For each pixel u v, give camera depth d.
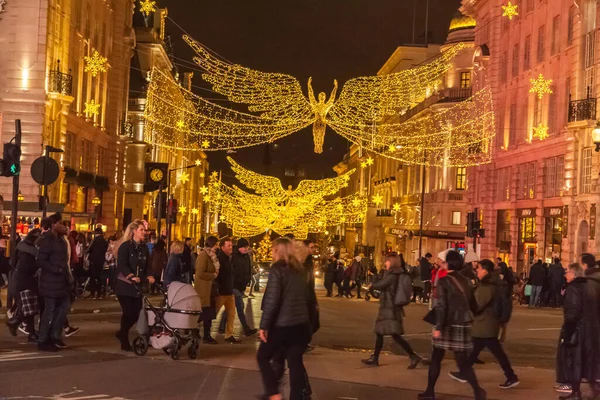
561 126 41.81
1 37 37.25
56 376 11.72
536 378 13.61
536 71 46.00
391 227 87.06
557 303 35.38
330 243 123.75
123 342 14.48
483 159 53.91
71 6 42.22
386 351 17.48
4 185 36.66
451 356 16.42
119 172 56.41
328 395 11.11
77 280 27.30
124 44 56.75
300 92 38.53
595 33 38.12
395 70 90.00
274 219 81.19
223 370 12.74
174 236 82.31
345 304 33.41
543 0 45.41
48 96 38.00
